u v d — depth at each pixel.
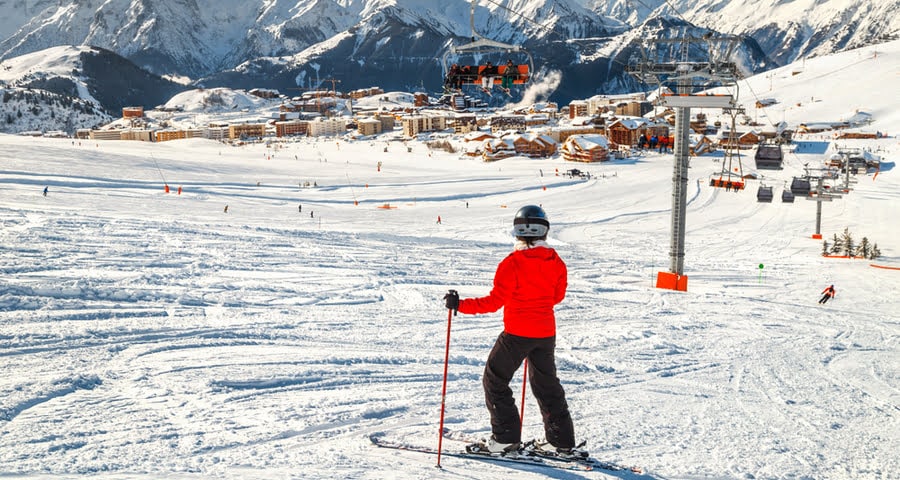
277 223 40.81
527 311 4.45
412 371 7.79
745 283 23.31
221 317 11.01
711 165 99.12
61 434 4.96
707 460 5.03
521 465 4.59
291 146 149.62
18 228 20.56
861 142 127.50
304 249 21.70
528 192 70.56
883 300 19.86
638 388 7.43
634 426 5.84
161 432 5.12
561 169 95.94
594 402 6.70
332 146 146.00
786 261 31.94
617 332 10.97
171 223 26.38
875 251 34.69
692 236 44.41
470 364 8.41
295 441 5.06
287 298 13.38
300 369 7.52
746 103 185.50
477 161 112.12
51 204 38.31
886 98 164.25
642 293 17.34
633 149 123.75
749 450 5.33
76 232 20.75
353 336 10.00
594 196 67.19
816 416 6.53
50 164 67.62
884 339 11.62
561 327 11.66
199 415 5.65
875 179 81.06
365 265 18.83
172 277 14.63
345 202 60.31
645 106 194.50
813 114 165.38
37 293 11.60
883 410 6.91
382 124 187.12
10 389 6.12
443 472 4.36
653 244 40.28
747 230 47.50
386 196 65.00
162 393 6.35
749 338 11.11
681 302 15.70
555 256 4.47
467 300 4.41
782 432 5.91
